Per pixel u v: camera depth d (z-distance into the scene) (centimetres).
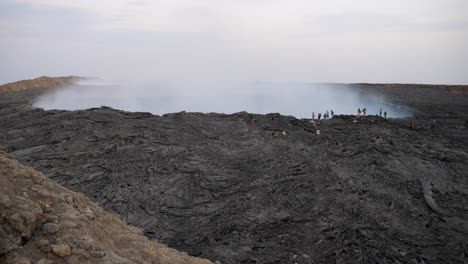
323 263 1708
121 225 1141
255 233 1977
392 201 2294
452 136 3834
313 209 2214
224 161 2941
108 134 3344
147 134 3366
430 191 2434
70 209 959
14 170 1001
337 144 3322
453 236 1952
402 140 3459
